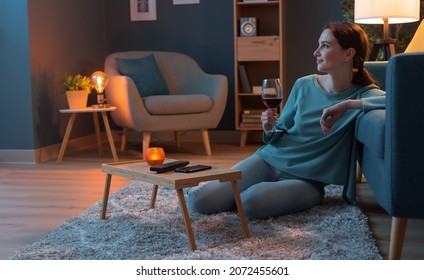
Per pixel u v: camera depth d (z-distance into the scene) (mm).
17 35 4609
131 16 6016
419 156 1921
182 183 2154
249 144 5664
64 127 5188
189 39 5949
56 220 2797
